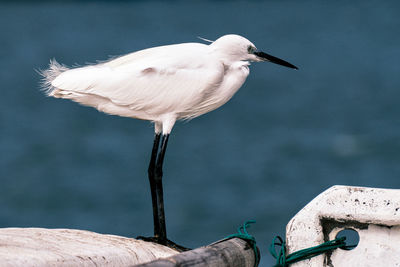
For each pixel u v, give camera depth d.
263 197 17.39
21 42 69.88
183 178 19.80
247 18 108.06
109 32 84.50
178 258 2.30
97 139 26.94
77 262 2.73
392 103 35.31
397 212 2.45
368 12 110.00
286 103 36.41
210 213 15.90
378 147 24.14
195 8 136.50
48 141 26.39
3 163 22.89
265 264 10.24
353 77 46.09
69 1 155.50
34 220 16.75
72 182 20.11
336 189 2.61
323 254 2.64
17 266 2.42
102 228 15.85
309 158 22.70
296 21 98.62
